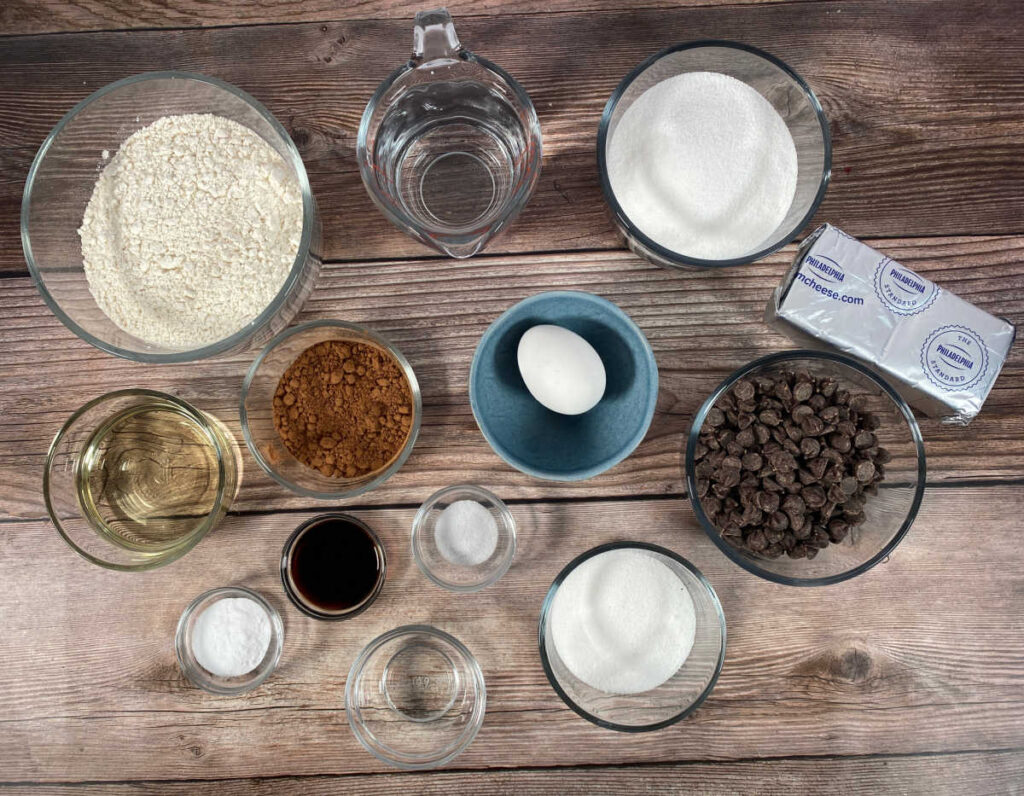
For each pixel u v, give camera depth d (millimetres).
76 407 456
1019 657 447
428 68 399
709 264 404
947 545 450
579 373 412
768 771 448
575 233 452
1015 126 450
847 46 452
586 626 436
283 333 423
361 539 446
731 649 450
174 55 452
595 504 453
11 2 454
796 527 409
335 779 451
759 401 420
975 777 447
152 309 433
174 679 452
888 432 421
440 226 440
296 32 451
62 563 455
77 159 434
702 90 427
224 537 453
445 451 452
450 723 460
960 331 408
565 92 452
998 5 451
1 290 452
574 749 450
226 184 433
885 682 448
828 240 414
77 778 452
